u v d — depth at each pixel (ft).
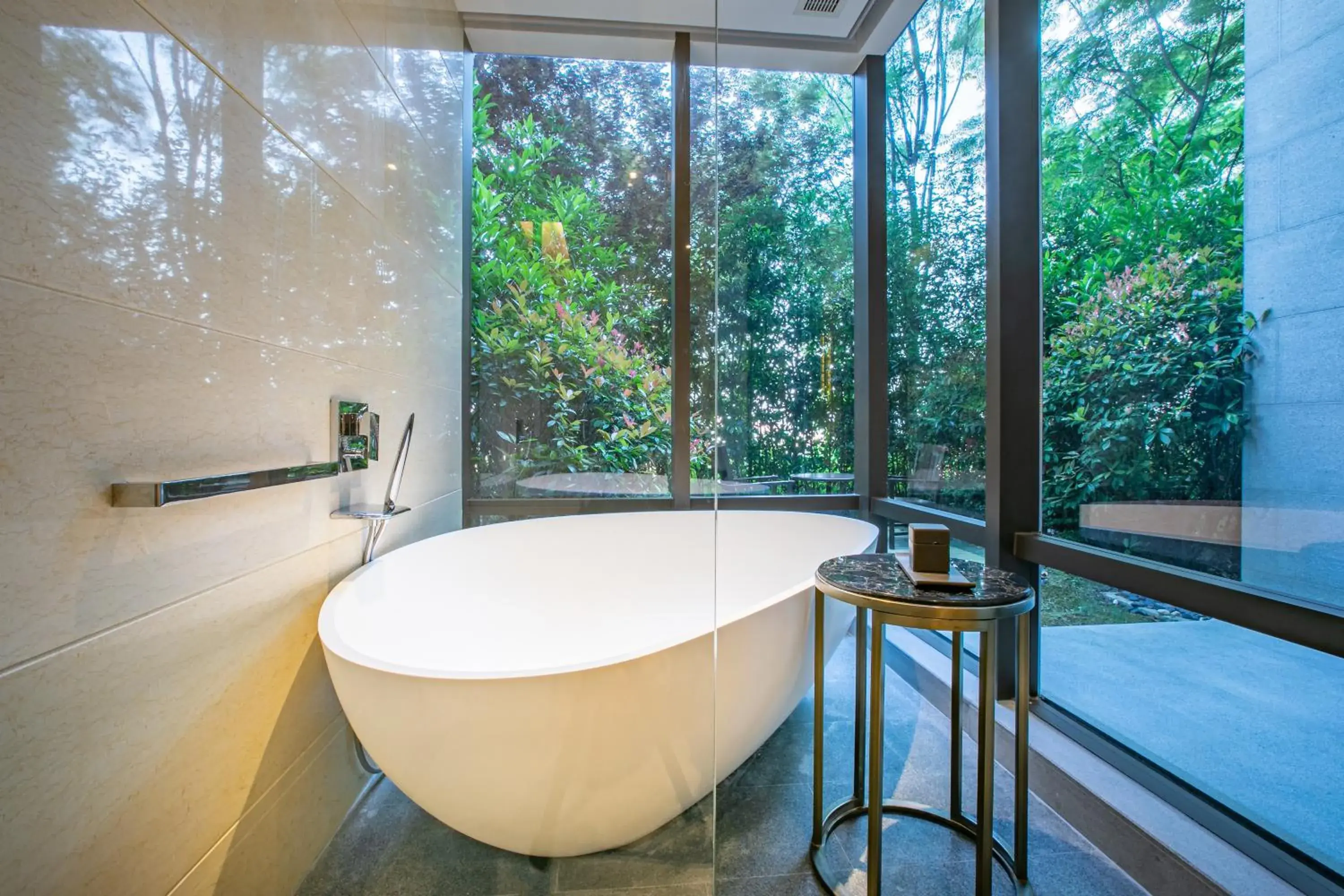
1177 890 3.34
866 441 7.97
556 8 7.23
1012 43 5.13
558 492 7.91
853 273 8.19
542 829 3.29
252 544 3.21
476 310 7.75
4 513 1.86
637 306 8.02
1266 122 3.21
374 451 4.62
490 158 7.75
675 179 7.91
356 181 4.56
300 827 3.58
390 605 4.62
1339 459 2.89
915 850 3.92
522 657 6.03
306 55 3.80
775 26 7.51
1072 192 4.72
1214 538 3.51
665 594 7.00
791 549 7.18
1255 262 3.28
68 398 2.09
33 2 1.96
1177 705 3.79
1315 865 3.04
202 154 2.81
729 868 3.72
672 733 3.35
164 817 2.52
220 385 2.93
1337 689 2.96
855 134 8.16
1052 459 4.99
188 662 2.69
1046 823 4.14
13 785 1.87
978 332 5.80
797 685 4.44
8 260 1.87
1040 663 5.10
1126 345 4.21
